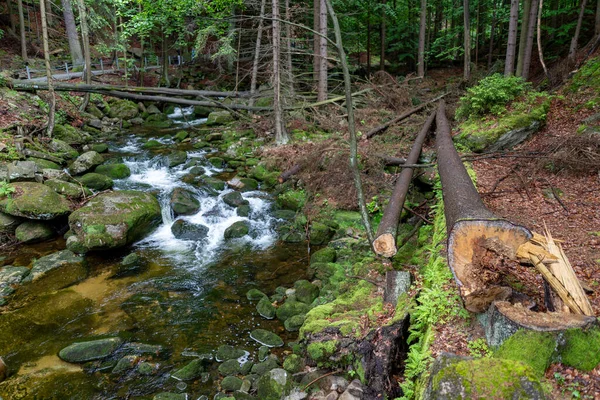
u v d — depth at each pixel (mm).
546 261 3461
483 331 3738
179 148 13453
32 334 5652
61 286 6781
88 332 5727
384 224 5543
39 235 8164
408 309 4664
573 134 9062
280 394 4523
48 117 13398
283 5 16172
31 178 9242
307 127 13844
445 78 22094
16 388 4742
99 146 12820
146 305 6379
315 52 16281
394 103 14852
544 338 3074
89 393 4707
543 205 6711
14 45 21875
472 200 4535
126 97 15445
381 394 4164
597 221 5871
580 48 15555
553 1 17797
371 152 10039
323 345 4660
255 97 16891
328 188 9344
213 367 5168
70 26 21438
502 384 2596
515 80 10969
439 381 2715
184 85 22531
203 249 8172
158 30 21172
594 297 3963
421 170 9133
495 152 9062
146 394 4723
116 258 7750
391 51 25906
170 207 9453
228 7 15688
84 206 8328
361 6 19922
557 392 2879
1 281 6750
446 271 4762
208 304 6441
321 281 6875
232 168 11898
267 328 5895
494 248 3607
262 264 7609
